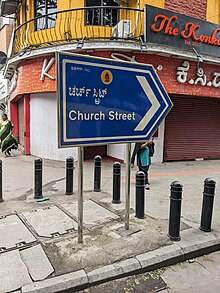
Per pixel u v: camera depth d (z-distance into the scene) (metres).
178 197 3.96
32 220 4.61
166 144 11.16
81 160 3.72
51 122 10.59
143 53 8.78
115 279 3.24
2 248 3.68
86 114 3.55
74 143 3.48
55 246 3.76
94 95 3.60
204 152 11.99
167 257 3.59
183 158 11.55
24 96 11.50
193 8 10.38
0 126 12.01
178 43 8.89
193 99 11.43
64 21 9.60
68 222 4.55
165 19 8.51
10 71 12.54
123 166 9.76
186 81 9.65
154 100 4.18
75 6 9.56
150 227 4.40
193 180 8.07
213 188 4.29
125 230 4.25
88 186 6.94
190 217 4.95
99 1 9.88
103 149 11.70
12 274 3.13
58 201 5.62
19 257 3.47
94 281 3.12
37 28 10.80
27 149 11.80
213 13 10.90
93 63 3.55
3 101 17.83
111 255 3.55
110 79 3.72
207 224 4.30
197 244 3.89
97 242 3.88
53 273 3.16
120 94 3.83
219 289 3.09
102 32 9.68
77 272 3.19
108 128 3.77
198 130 11.74
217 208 5.52
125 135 3.94
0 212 4.95
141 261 3.45
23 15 11.98
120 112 3.85
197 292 3.04
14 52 12.46
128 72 3.88
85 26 9.60
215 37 9.64
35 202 5.53
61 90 3.32
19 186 6.81
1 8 12.98
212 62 9.81
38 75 9.79
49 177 7.90
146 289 3.09
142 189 4.74
